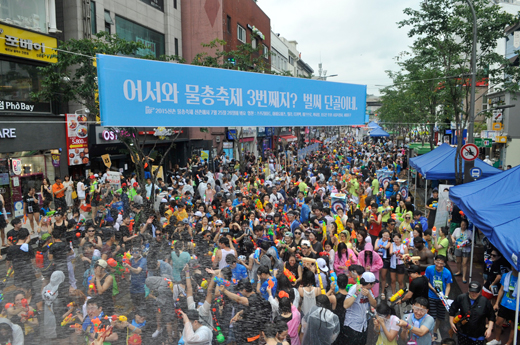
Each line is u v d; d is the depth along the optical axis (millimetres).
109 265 3863
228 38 27312
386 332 4922
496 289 6684
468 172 11922
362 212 12883
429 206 12047
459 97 14547
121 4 19062
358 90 6809
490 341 5918
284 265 6500
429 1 13461
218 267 5055
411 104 25375
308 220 9727
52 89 10445
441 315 6336
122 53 10594
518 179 7688
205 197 13273
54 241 4617
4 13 12734
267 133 38094
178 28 25234
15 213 13023
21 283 3475
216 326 3777
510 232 5758
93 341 3146
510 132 22906
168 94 4734
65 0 15883
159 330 3498
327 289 5977
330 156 27828
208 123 5035
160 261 4324
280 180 14586
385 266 7637
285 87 5773
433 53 13953
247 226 8219
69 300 3402
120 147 18234
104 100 4328
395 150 35594
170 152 25016
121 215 9227
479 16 13211
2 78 12797
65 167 15328
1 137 12695
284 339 3943
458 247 8633
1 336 3010
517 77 13938
